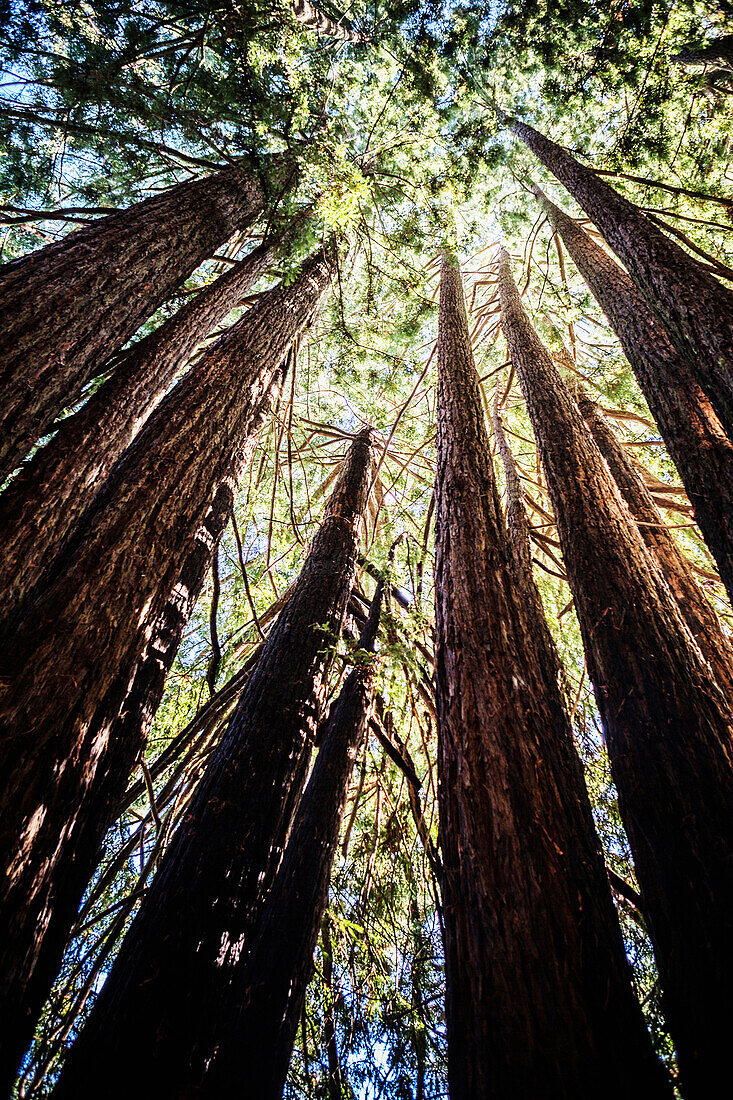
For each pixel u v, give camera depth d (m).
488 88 6.66
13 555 2.16
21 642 2.07
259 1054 2.47
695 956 2.19
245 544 7.44
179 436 3.06
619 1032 1.63
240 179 4.29
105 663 2.14
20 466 2.42
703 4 5.20
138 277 3.03
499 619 2.86
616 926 1.97
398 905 4.72
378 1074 3.19
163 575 2.52
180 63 4.17
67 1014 2.99
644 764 2.81
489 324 9.79
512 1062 1.55
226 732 3.77
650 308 3.51
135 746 2.53
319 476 9.12
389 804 5.48
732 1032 1.95
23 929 1.68
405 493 8.59
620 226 4.18
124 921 3.40
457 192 6.10
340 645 4.60
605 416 6.86
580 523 4.07
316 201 4.32
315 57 4.67
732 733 2.90
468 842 2.11
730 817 2.48
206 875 2.85
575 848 2.06
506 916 1.85
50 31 3.43
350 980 3.84
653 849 2.59
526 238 8.84
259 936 2.95
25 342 2.38
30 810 1.76
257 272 4.50
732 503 2.61
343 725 4.08
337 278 5.74
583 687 5.62
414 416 8.03
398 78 5.32
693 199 5.55
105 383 3.07
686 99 5.71
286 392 7.38
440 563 3.38
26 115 3.94
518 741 2.32
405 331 6.53
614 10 5.41
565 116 6.69
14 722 1.86
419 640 5.25
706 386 2.84
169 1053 2.21
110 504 2.63
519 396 8.63
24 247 4.98
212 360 3.72
